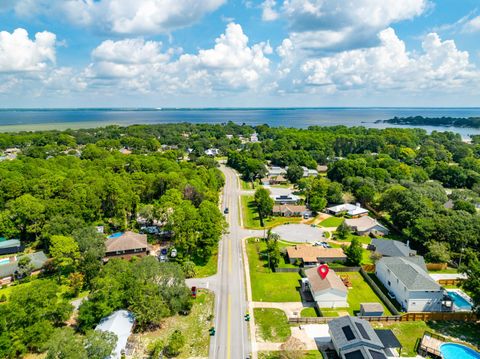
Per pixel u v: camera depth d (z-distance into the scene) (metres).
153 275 60.34
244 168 184.50
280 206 120.94
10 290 69.88
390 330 56.34
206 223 82.81
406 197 104.88
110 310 56.31
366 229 102.38
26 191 106.50
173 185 119.62
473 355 51.97
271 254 80.19
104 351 45.78
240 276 76.31
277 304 66.00
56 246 69.69
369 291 71.44
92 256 71.38
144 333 57.12
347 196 134.62
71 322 59.06
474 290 59.62
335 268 79.31
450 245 85.94
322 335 56.94
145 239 87.44
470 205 110.25
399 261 74.50
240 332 57.62
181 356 51.88
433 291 63.72
